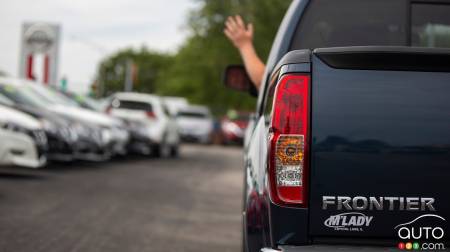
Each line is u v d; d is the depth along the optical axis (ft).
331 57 9.52
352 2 12.53
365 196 9.36
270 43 151.74
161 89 255.09
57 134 42.27
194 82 187.21
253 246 10.28
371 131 9.39
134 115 63.77
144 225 24.62
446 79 9.42
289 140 9.52
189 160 68.03
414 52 9.33
